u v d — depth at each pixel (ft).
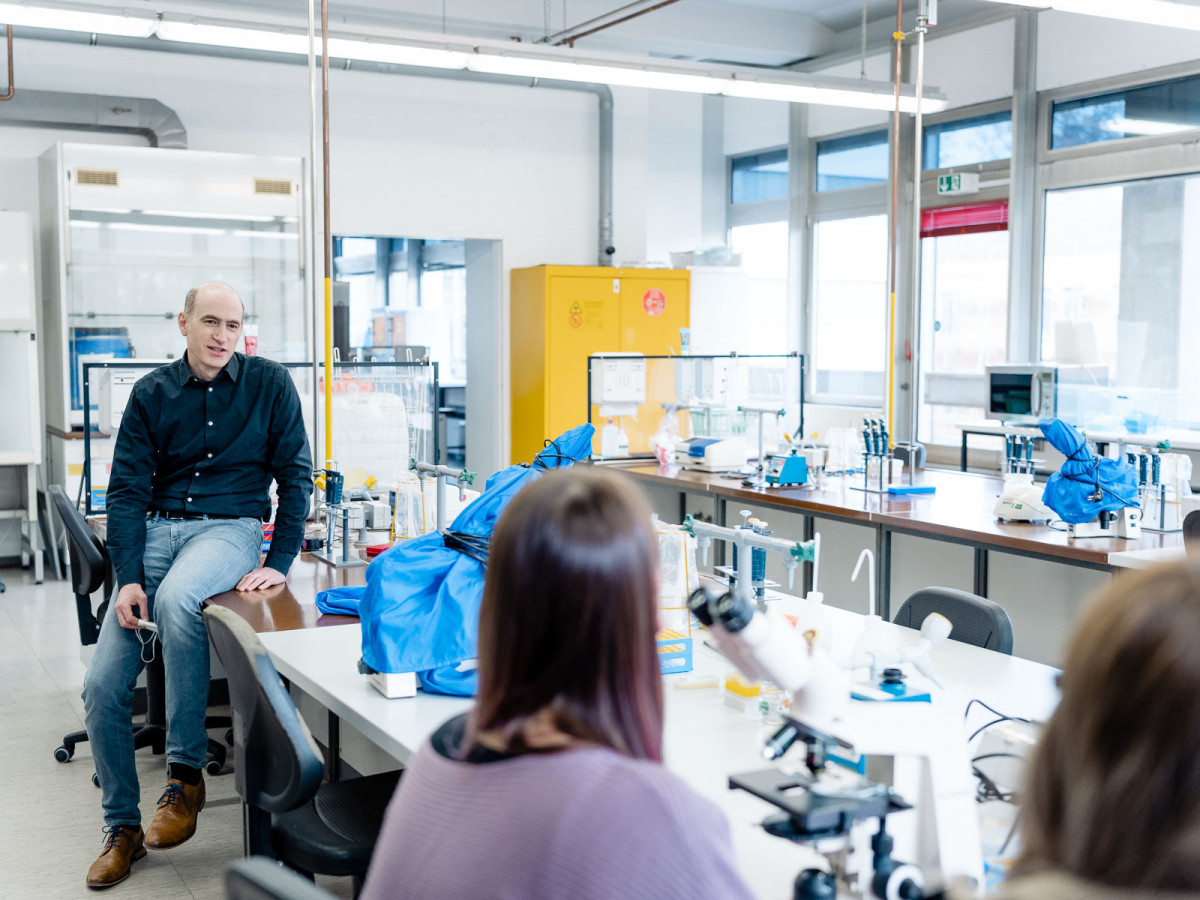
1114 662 2.27
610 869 2.78
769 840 4.61
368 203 24.40
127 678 9.41
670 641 7.18
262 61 23.09
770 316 30.53
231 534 9.97
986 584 13.58
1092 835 2.26
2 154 21.45
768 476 16.71
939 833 4.19
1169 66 20.56
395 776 7.28
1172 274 20.86
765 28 27.37
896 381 26.45
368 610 7.04
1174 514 12.54
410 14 24.14
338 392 13.83
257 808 6.48
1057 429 12.03
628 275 25.30
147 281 20.75
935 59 25.30
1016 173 23.31
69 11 16.03
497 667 3.26
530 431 25.44
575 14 25.54
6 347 21.39
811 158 28.91
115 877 9.21
